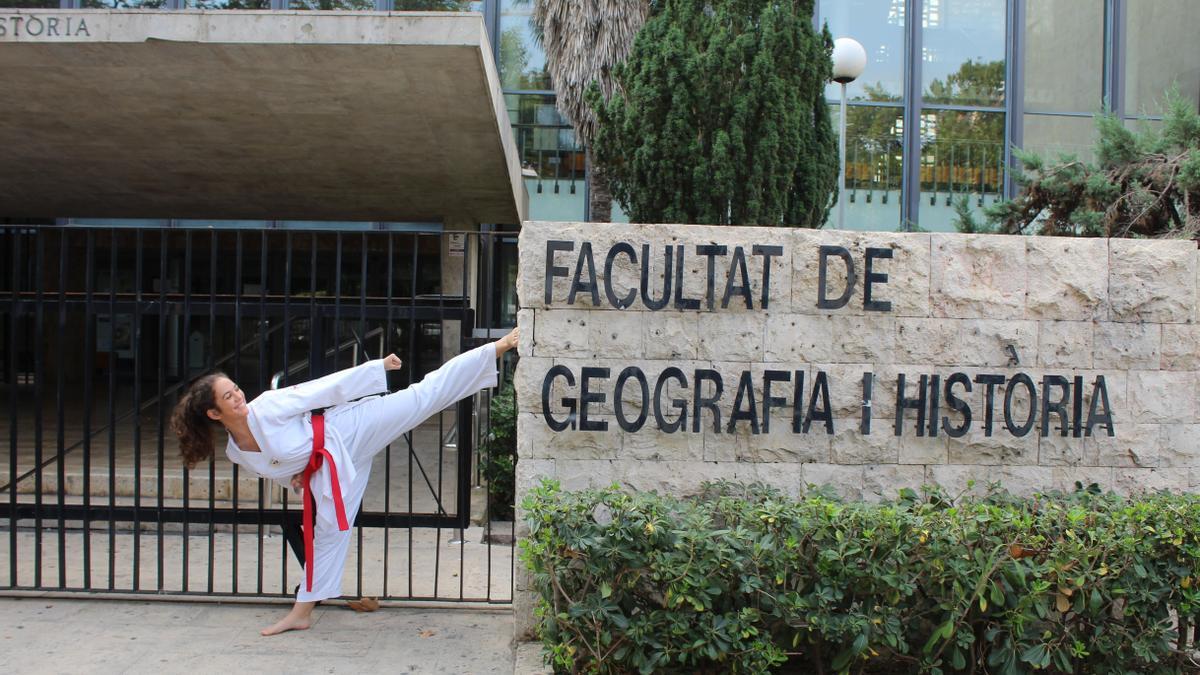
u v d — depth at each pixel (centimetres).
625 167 821
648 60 786
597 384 452
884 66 1202
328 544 453
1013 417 464
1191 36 1189
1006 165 1123
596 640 383
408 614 495
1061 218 888
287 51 643
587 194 1197
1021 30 1202
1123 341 467
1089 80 1207
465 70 679
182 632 458
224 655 431
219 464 738
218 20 628
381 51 643
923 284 462
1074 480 465
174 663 420
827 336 459
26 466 714
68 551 593
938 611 392
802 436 458
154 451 810
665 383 455
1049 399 464
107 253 1359
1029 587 384
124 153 929
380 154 926
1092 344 466
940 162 1204
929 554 379
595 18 977
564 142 1198
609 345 453
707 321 456
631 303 453
